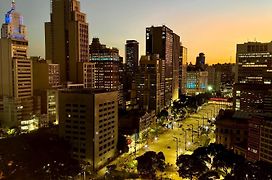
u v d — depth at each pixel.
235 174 114.19
